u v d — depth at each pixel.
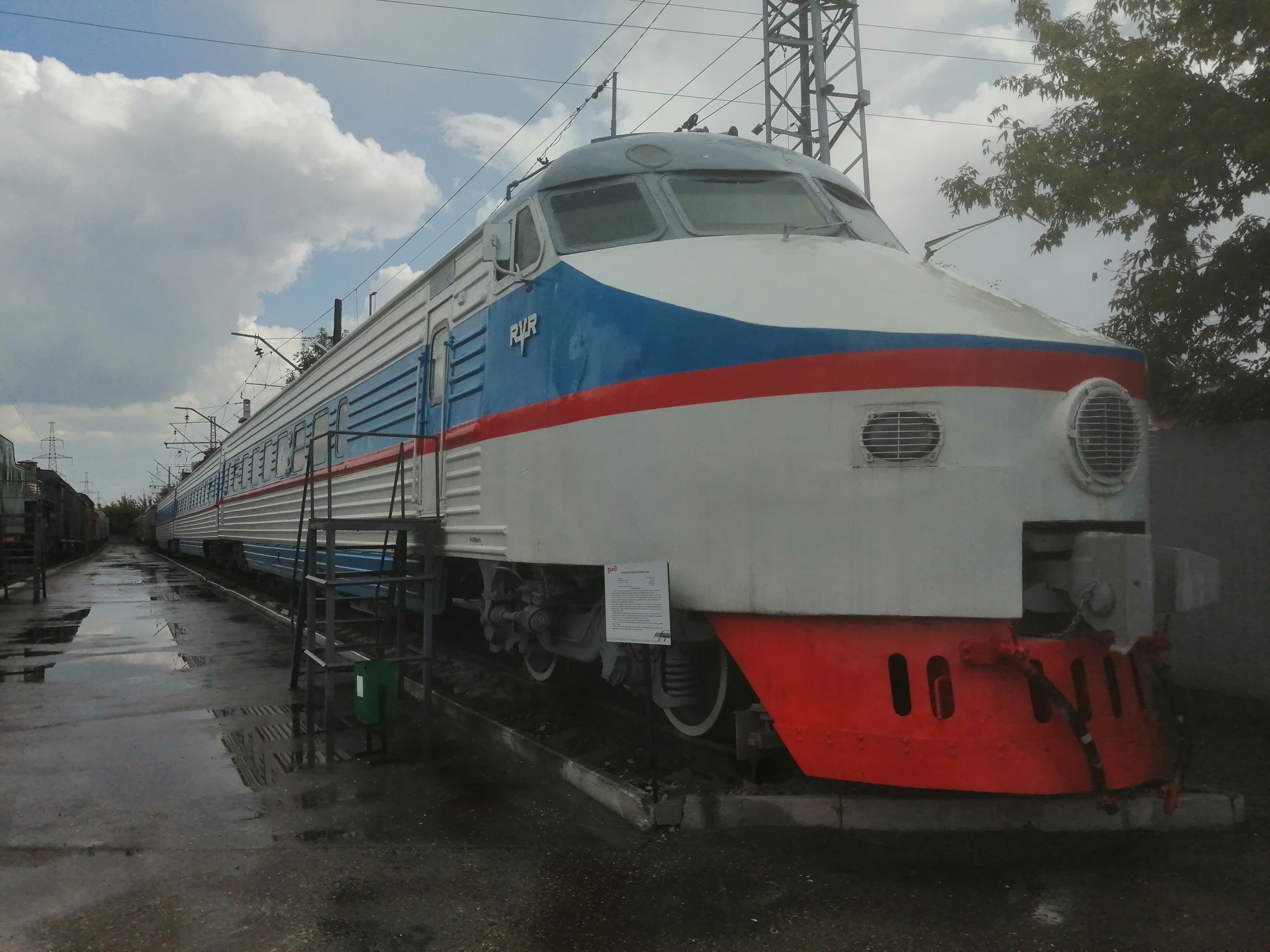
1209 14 5.41
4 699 7.59
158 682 8.30
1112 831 3.94
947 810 3.96
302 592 7.75
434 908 3.43
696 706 5.04
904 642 3.83
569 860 3.84
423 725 6.43
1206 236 6.10
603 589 5.32
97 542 64.81
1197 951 3.00
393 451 8.11
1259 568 5.69
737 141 5.79
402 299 8.16
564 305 5.14
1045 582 3.91
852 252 4.71
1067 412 3.81
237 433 18.59
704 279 4.53
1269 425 5.65
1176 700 4.03
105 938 3.23
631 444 4.52
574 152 5.74
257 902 3.51
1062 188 6.15
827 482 3.90
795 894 3.45
